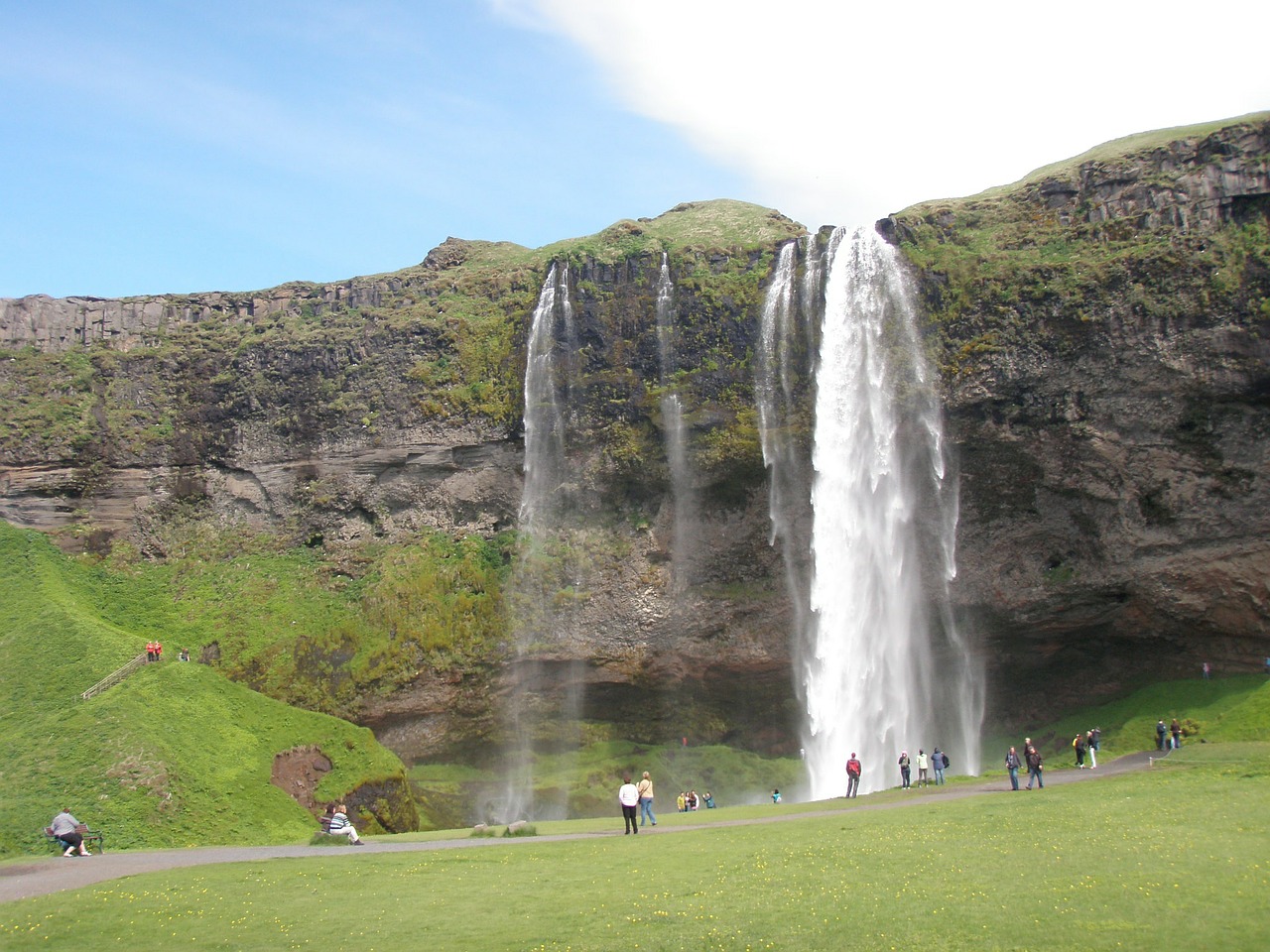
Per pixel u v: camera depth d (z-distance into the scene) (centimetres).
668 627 6625
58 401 8138
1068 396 5781
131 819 4616
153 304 8800
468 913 2491
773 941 2178
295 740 5672
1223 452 5562
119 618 7181
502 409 7219
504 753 6644
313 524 7562
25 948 2359
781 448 6444
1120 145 6619
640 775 6469
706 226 7600
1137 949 1978
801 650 6462
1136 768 4409
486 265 8606
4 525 7638
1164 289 5653
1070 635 6134
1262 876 2312
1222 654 5762
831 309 6444
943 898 2348
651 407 6712
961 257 6228
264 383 7969
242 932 2430
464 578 6931
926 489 6191
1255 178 5659
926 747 6206
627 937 2250
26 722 5456
